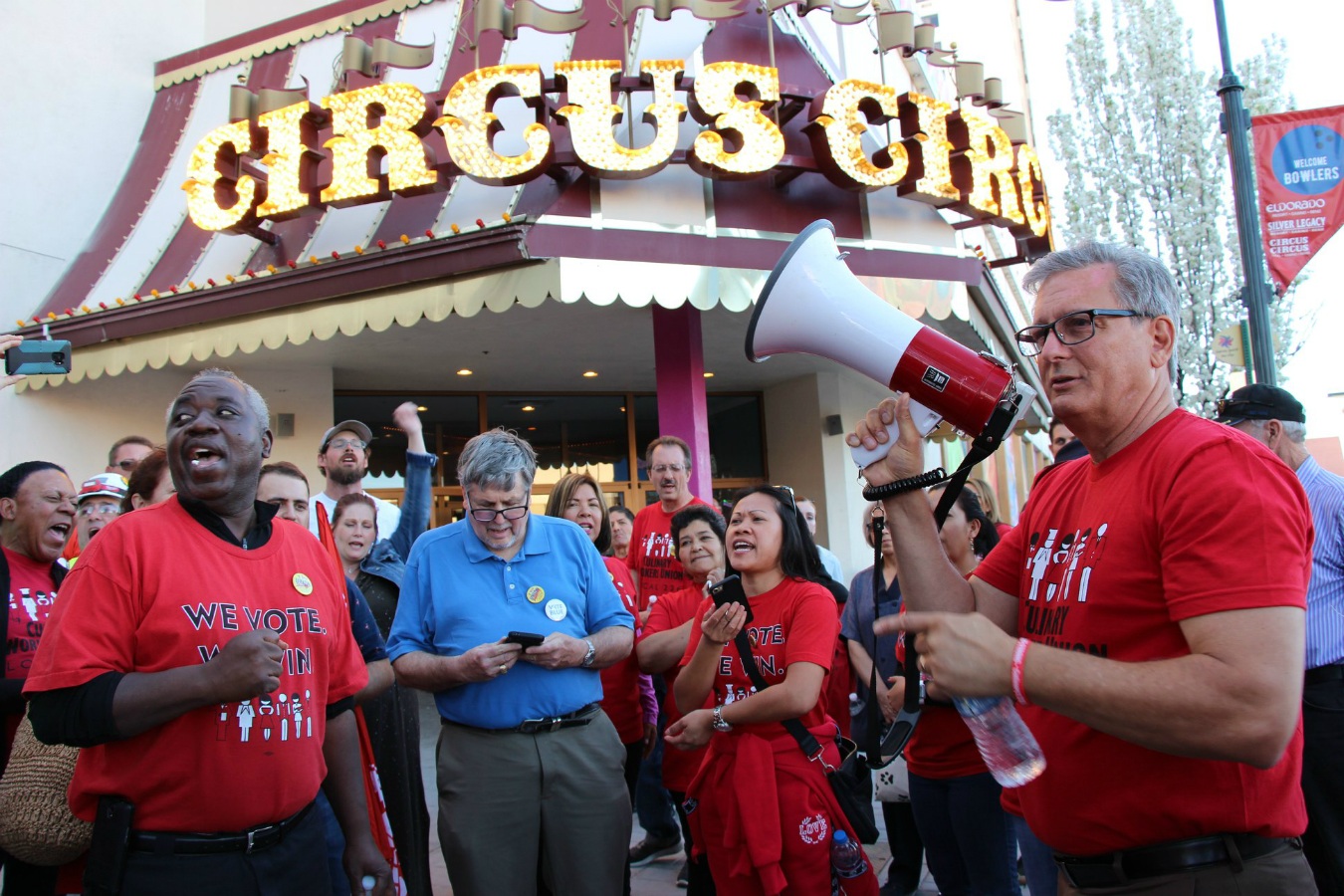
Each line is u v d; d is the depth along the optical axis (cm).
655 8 640
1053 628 188
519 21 628
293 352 903
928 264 755
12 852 250
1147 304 183
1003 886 311
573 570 331
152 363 778
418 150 648
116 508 420
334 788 262
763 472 1262
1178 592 160
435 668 299
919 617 166
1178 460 170
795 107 698
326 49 880
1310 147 766
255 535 237
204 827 211
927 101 705
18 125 895
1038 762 176
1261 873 167
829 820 293
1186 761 168
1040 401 1166
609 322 833
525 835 298
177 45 1036
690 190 682
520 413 1163
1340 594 313
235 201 723
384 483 1096
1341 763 305
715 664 305
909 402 203
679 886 436
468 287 652
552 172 648
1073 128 1673
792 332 215
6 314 862
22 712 299
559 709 306
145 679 200
